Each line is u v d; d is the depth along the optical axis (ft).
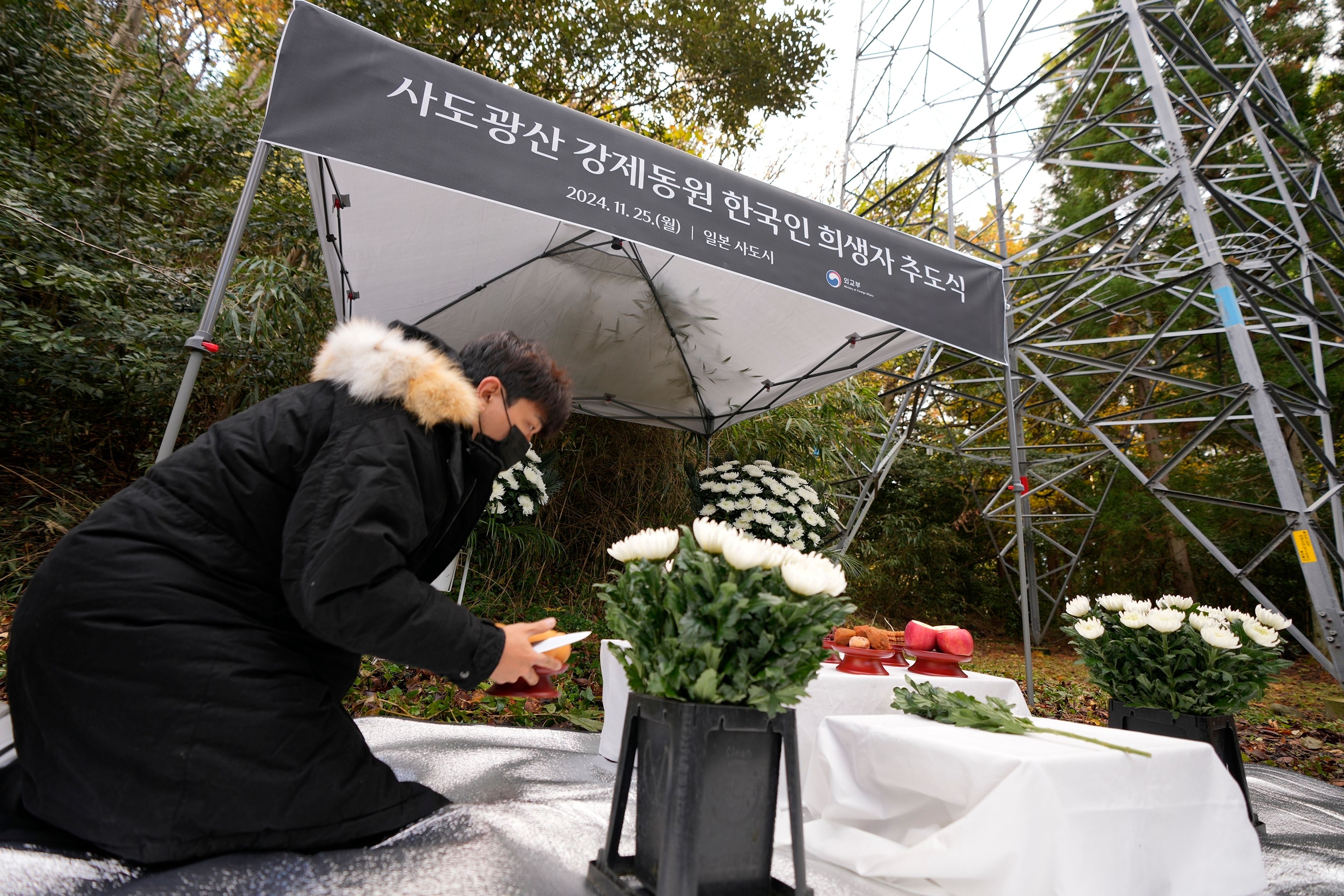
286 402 4.19
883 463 19.67
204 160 17.98
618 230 8.04
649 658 3.74
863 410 21.40
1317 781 9.37
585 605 15.03
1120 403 30.32
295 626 4.08
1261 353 23.58
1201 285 15.33
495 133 7.63
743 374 14.75
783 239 9.32
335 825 4.01
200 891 3.41
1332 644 12.75
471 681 3.85
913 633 6.82
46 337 13.07
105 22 20.51
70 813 3.57
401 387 4.00
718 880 3.49
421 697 9.66
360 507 3.60
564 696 10.22
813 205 9.86
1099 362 17.74
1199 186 15.70
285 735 3.80
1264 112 20.38
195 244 16.47
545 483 13.39
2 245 13.50
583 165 8.07
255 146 17.97
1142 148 18.80
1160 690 6.59
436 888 3.62
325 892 3.50
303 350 15.48
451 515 4.42
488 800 5.64
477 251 11.08
